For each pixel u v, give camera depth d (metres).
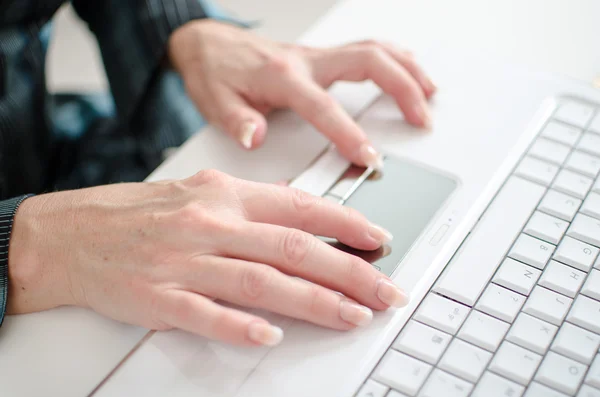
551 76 0.53
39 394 0.37
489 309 0.38
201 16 0.70
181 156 0.52
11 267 0.44
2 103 0.70
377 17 0.65
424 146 0.49
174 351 0.38
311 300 0.38
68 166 0.80
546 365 0.35
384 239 0.42
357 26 0.64
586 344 0.36
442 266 0.41
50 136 0.79
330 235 0.43
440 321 0.38
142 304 0.40
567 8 0.61
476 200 0.45
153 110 0.76
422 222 0.44
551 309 0.38
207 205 0.43
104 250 0.42
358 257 0.40
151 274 0.41
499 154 0.48
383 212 0.45
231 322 0.37
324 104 0.52
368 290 0.39
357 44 0.58
